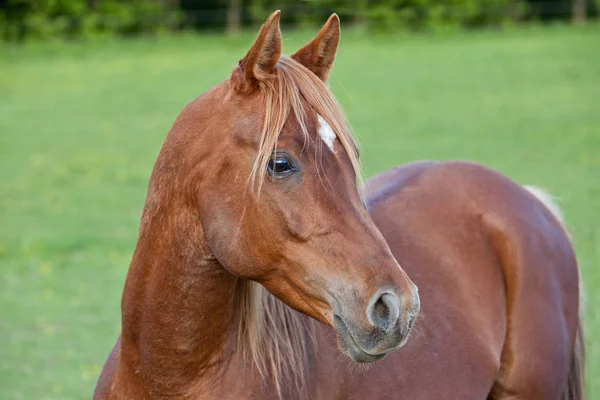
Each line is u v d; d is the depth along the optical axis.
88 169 23.44
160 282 4.93
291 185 4.49
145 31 49.59
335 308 4.42
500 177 6.81
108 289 14.00
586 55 39.94
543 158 23.22
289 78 4.60
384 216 6.28
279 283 4.65
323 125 4.55
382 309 4.32
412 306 4.33
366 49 43.94
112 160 24.48
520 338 6.27
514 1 49.88
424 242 6.27
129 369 5.20
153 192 5.03
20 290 13.93
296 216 4.48
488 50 42.38
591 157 23.23
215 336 4.98
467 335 6.03
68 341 11.77
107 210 19.22
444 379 5.79
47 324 12.41
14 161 24.44
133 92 34.94
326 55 4.99
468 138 25.95
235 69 4.82
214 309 4.93
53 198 20.34
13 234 17.23
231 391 5.01
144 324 5.02
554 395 6.30
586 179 20.86
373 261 4.39
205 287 4.88
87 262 15.44
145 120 30.09
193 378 5.03
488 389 6.05
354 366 5.39
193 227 4.82
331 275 4.42
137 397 5.19
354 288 4.36
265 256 4.58
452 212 6.49
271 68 4.65
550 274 6.45
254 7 50.75
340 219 4.47
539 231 6.56
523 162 22.75
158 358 5.02
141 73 38.94
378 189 6.63
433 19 49.09
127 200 20.14
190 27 51.66
